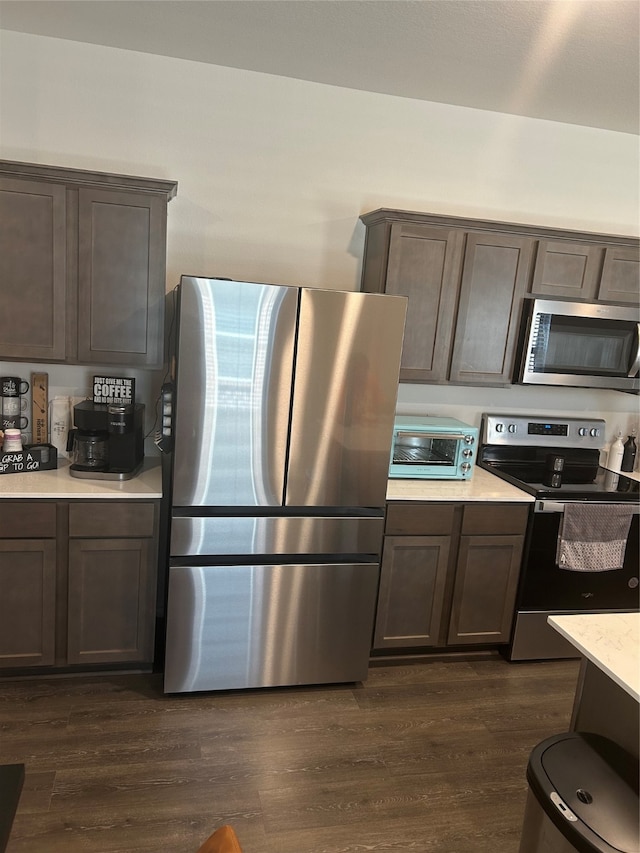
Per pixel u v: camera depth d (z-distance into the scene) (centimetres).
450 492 293
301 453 258
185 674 262
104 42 274
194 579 254
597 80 272
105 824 197
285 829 201
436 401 346
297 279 318
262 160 304
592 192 347
